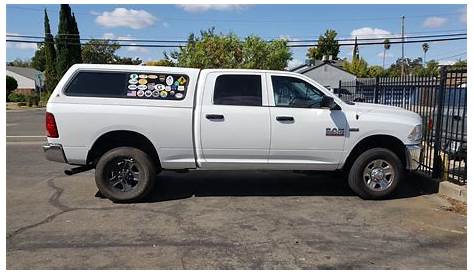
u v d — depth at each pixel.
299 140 6.51
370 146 6.89
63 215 5.85
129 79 6.36
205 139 6.41
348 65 60.56
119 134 6.38
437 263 4.38
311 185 7.64
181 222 5.58
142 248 4.70
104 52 58.97
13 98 54.72
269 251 4.64
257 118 6.42
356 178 6.66
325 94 6.63
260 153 6.52
